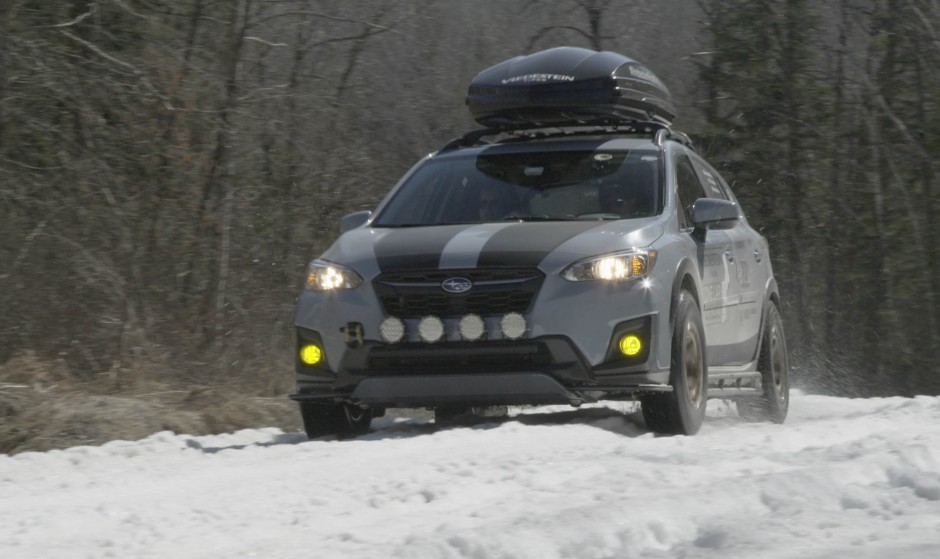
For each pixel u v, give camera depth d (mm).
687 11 60281
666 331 21797
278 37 42906
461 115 49469
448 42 50594
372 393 21859
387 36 46781
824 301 57062
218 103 39062
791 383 56438
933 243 55719
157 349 34000
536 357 21406
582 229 22266
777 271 57844
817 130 57844
